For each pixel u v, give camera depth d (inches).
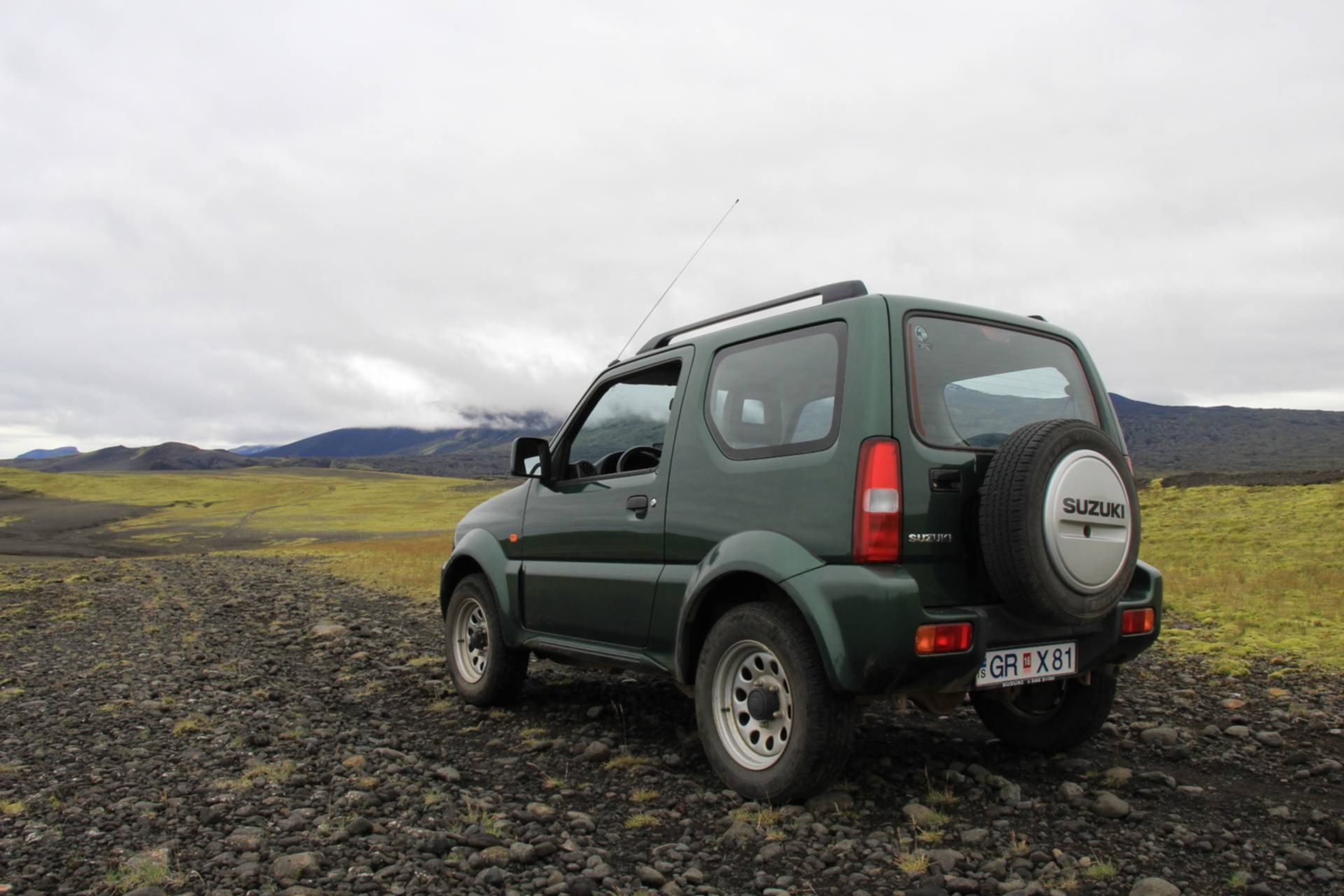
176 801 154.9
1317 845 132.2
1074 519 141.6
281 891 115.6
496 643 229.1
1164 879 118.4
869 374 144.1
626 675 274.8
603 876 121.8
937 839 133.6
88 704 244.2
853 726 142.9
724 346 176.4
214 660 322.0
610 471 209.5
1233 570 507.8
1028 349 170.7
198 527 3125.0
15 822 144.9
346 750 189.6
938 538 143.3
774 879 120.9
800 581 142.0
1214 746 188.2
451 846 132.6
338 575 773.9
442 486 6781.5
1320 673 256.2
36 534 2915.8
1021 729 186.2
